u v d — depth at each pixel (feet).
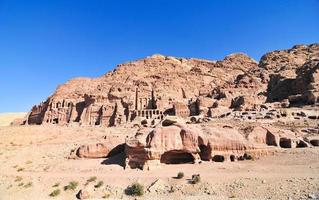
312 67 312.91
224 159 131.54
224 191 95.40
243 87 373.20
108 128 261.03
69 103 373.20
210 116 254.88
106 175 124.47
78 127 281.13
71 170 142.41
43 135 237.66
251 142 137.59
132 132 217.15
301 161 118.21
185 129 136.15
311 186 88.28
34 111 404.77
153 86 406.82
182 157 138.00
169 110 316.40
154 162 128.88
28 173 143.54
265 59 494.59
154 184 106.52
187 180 107.55
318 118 207.41
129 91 359.87
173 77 473.67
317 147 138.41
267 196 87.81
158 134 133.08
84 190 107.65
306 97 268.82
